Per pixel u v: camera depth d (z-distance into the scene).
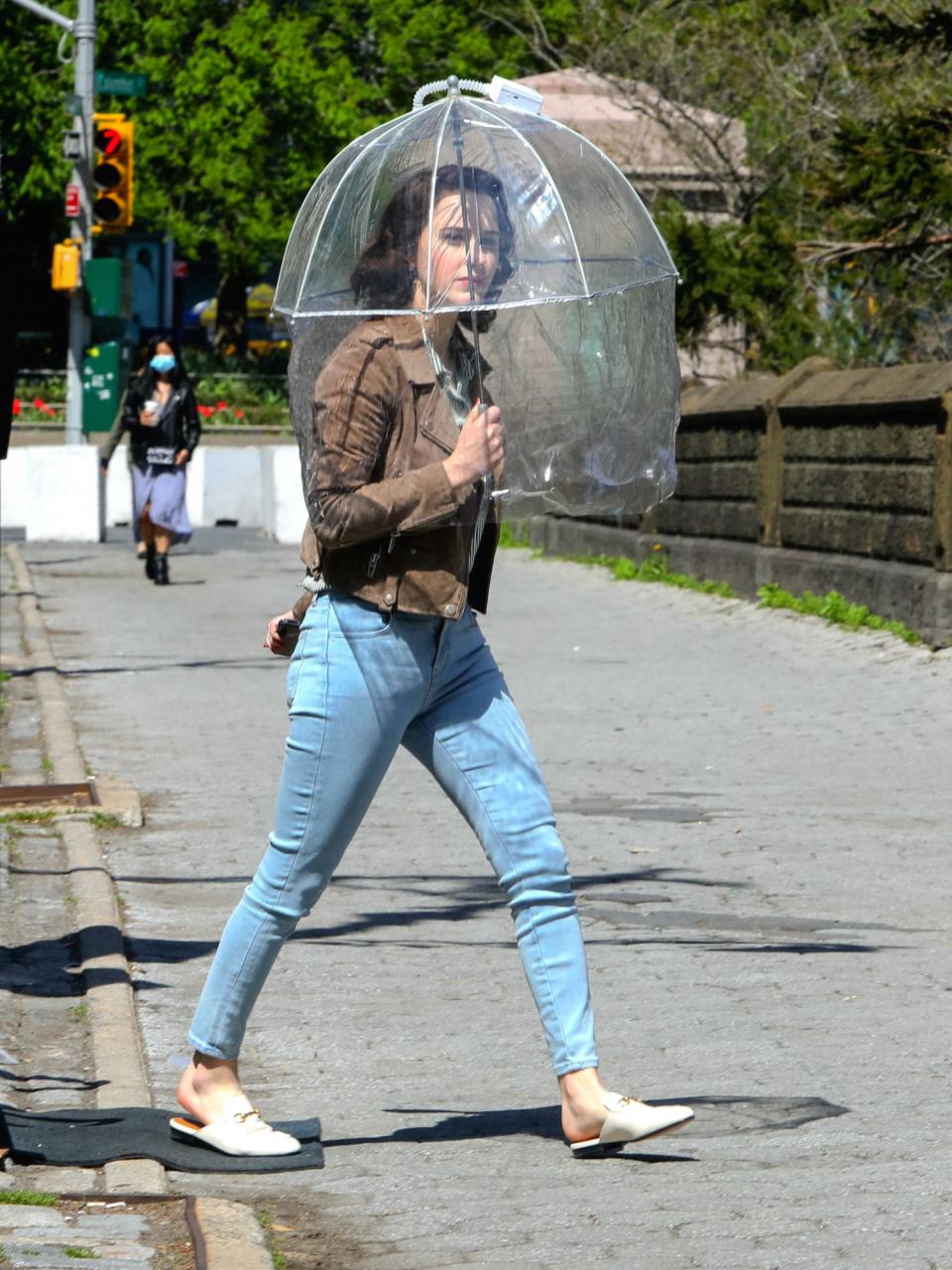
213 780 15.73
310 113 72.62
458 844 13.41
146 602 29.52
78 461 41.84
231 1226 6.46
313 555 7.16
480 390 6.95
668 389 7.31
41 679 21.23
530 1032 9.16
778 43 42.41
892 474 24.00
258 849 13.20
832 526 26.03
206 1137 7.35
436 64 72.38
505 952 10.62
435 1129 7.80
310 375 7.00
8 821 13.84
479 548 7.27
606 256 7.15
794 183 38.25
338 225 6.98
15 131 70.12
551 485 7.17
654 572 32.00
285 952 10.61
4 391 8.01
